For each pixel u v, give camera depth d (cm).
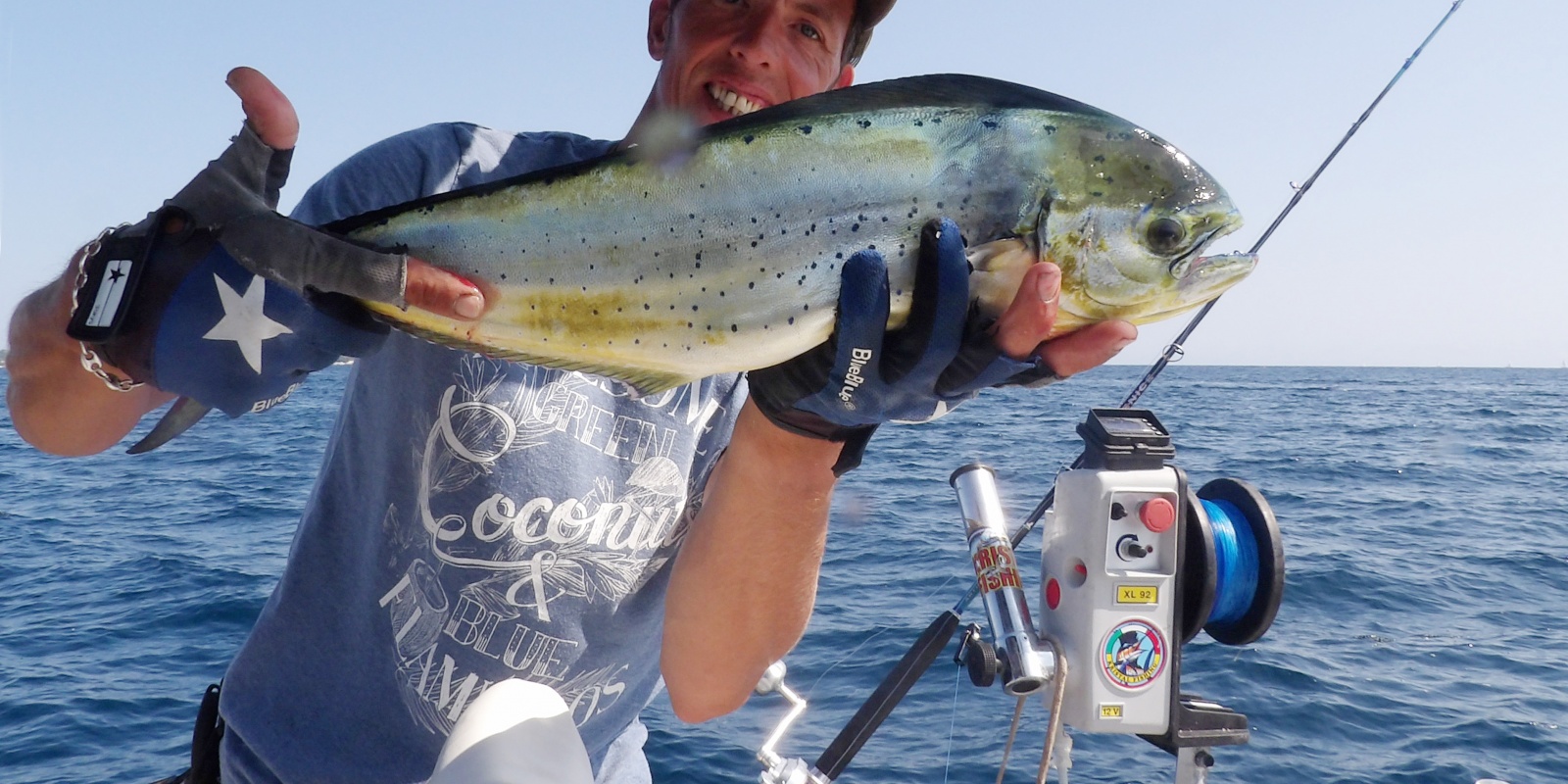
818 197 74
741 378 101
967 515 124
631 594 97
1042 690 113
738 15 97
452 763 64
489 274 75
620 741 108
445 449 90
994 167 73
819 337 74
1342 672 350
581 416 93
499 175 94
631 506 95
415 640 91
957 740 277
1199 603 109
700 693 99
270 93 64
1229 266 76
